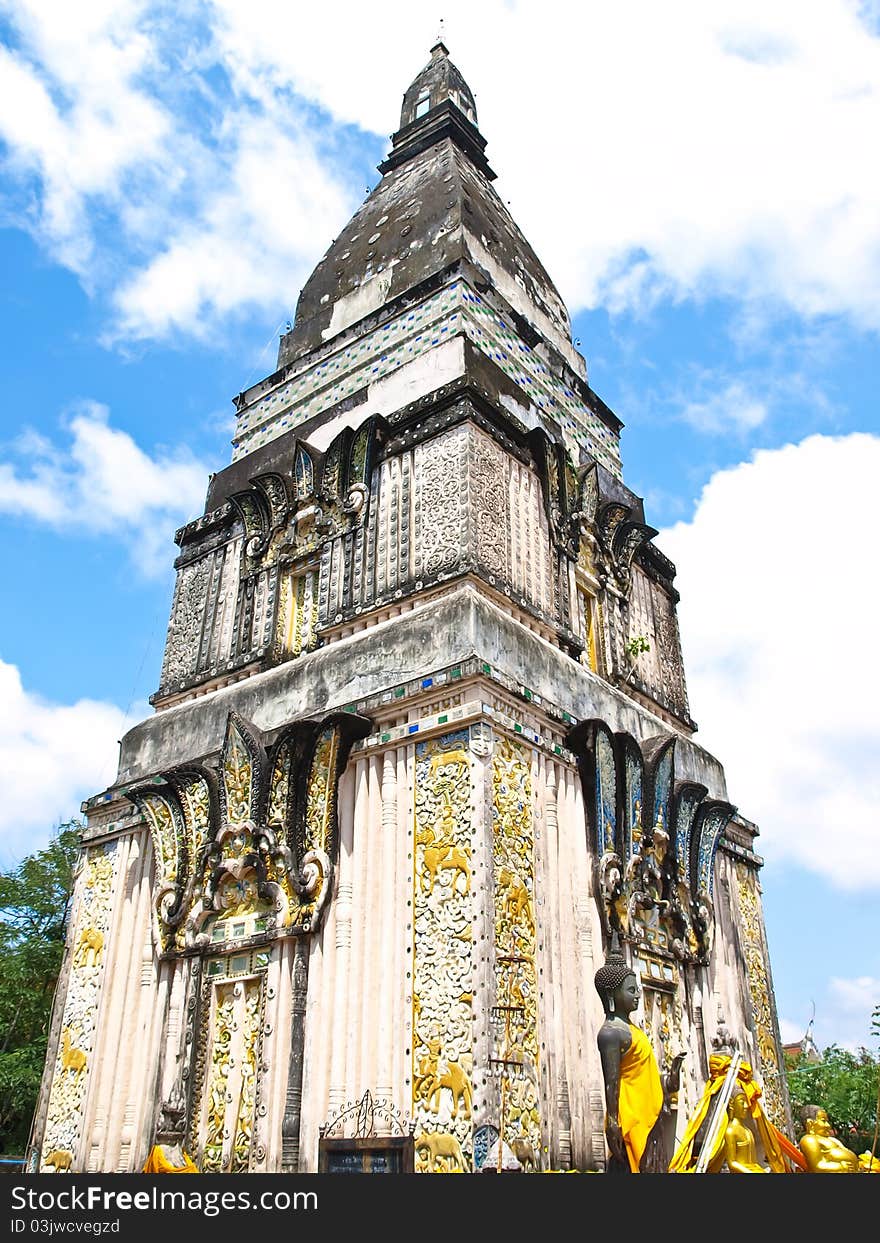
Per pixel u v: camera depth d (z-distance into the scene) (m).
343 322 18.19
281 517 15.45
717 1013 13.49
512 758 11.22
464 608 11.76
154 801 13.51
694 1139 7.05
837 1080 20.09
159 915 12.83
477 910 9.97
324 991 10.77
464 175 18.94
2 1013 21.88
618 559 16.50
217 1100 11.27
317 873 11.27
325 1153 9.77
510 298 17.88
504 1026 9.76
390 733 11.53
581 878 11.67
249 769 12.54
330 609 13.97
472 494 13.09
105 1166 11.80
